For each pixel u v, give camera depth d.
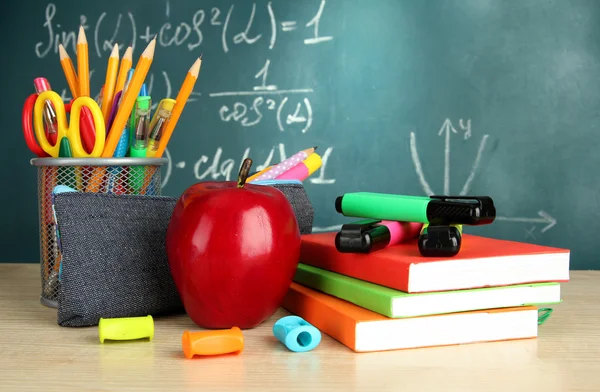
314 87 1.52
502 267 0.63
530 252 0.65
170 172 1.53
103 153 0.81
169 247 0.66
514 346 0.63
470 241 0.75
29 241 1.51
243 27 1.52
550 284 0.65
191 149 1.52
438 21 1.51
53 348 0.62
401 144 1.51
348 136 1.51
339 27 1.51
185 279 0.65
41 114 0.83
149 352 0.61
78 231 0.69
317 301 0.69
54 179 0.80
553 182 1.51
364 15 1.51
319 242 0.77
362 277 0.67
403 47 1.51
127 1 1.51
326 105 1.51
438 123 1.51
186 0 1.51
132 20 1.51
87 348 0.62
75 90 0.91
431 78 1.51
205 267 0.63
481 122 1.51
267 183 0.88
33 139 0.85
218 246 0.63
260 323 0.71
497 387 0.51
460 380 0.53
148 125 0.85
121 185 0.80
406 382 0.52
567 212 1.51
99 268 0.70
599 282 1.04
